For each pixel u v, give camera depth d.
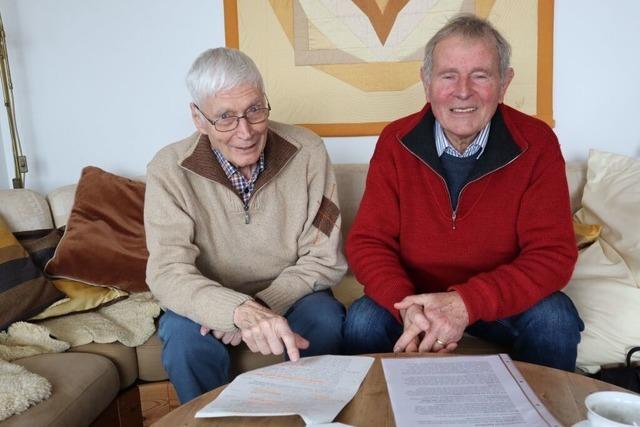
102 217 1.79
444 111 1.30
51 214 1.93
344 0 2.06
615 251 1.52
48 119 2.27
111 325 1.54
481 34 1.26
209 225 1.48
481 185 1.34
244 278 1.52
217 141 1.41
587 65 2.05
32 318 1.56
